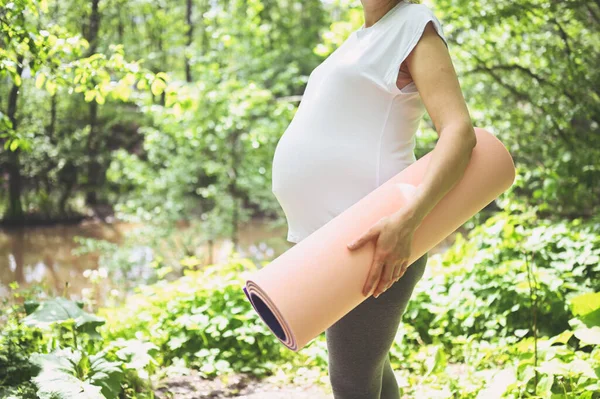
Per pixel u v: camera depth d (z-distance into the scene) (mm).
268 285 1708
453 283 5066
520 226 5129
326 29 17812
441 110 1752
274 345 4570
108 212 16016
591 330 2816
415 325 4852
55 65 4172
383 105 1864
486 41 7082
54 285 9547
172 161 11086
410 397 3594
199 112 9875
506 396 3092
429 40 1797
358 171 1873
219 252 12164
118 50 4387
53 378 2877
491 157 1875
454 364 4191
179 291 5035
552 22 6680
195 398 3789
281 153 2018
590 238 4949
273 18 17719
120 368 3373
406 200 1743
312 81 2076
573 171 6176
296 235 2051
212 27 11375
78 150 14641
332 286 1694
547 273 4520
